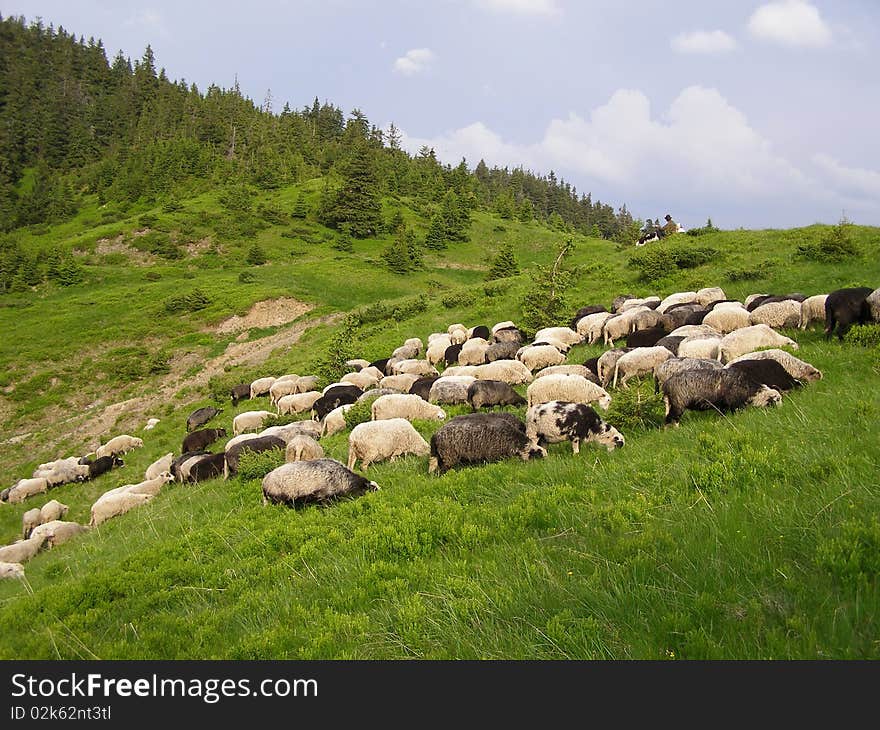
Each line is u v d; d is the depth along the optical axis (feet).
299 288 182.29
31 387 121.39
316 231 290.56
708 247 98.99
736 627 13.38
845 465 20.13
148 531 36.32
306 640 17.46
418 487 29.17
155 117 481.05
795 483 20.47
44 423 111.55
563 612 15.16
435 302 129.70
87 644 20.10
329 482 30.66
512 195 398.21
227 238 267.59
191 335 145.28
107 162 395.96
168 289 187.21
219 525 30.30
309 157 423.23
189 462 53.47
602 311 78.23
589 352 61.16
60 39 591.37
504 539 21.65
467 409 49.34
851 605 13.11
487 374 56.18
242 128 450.71
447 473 30.53
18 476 89.45
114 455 79.15
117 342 142.92
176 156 376.89
